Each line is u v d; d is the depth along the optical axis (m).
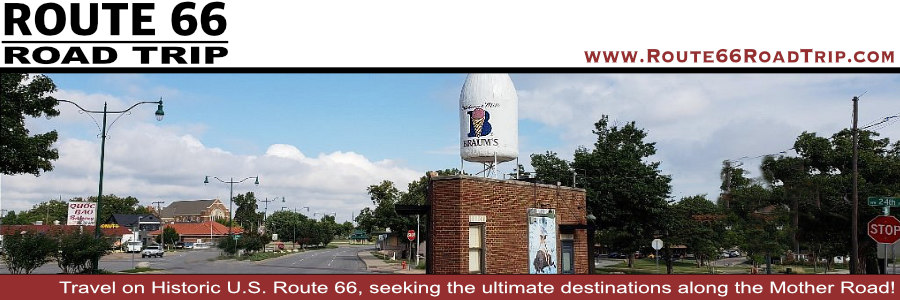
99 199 30.97
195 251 91.62
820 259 67.12
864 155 37.03
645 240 37.03
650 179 35.84
